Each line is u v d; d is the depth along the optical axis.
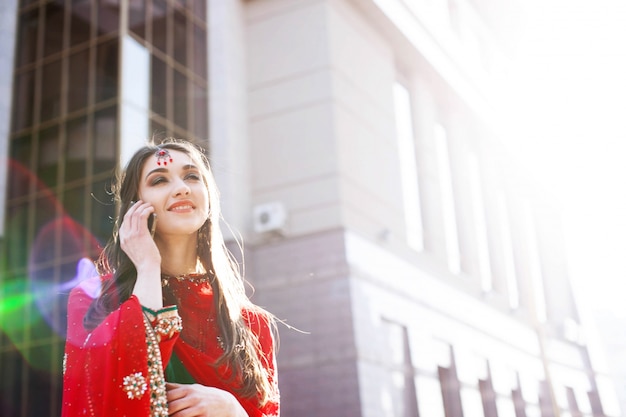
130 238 1.71
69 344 1.65
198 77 14.46
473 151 21.83
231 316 1.85
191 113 14.09
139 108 13.22
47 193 13.67
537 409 19.92
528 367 20.14
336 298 12.79
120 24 13.41
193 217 1.82
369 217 14.23
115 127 12.90
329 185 13.55
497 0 24.75
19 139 14.43
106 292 1.74
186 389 1.62
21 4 15.34
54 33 14.64
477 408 16.47
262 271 13.50
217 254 1.91
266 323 2.08
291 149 14.12
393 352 13.60
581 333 23.91
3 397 13.28
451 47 20.19
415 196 16.84
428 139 18.06
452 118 20.23
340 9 15.34
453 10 22.31
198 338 1.80
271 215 13.47
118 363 1.52
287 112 14.41
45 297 13.14
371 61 16.09
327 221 13.33
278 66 14.84
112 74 13.26
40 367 13.05
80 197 13.11
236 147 14.16
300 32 14.87
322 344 12.64
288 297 13.17
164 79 13.82
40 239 13.60
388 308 13.82
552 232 25.20
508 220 23.33
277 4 15.29
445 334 15.91
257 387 1.83
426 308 15.39
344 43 15.13
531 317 21.77
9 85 14.84
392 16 16.59
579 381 22.95
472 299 17.95
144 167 1.85
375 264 13.86
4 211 14.12
